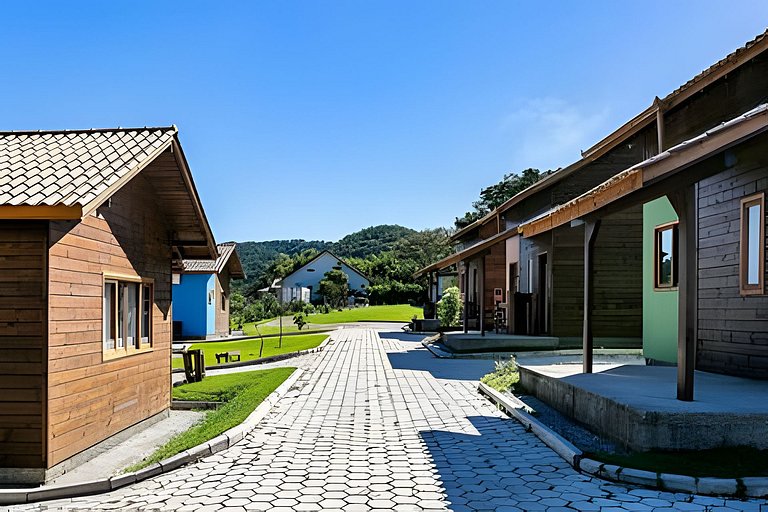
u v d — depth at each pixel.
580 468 5.51
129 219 7.81
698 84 9.39
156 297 8.94
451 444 6.61
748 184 8.22
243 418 7.69
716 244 8.97
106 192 5.88
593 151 14.32
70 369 6.23
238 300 42.66
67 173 6.27
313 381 11.62
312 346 19.14
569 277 15.30
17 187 5.88
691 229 6.09
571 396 7.43
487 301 23.16
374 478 5.41
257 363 15.69
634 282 14.80
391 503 4.72
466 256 17.27
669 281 10.77
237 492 5.09
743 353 8.27
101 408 6.98
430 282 34.41
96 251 6.84
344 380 11.70
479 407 8.74
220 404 9.95
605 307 14.84
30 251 5.80
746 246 8.28
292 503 4.77
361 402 9.30
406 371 12.92
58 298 5.99
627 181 6.53
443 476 5.43
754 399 6.17
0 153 7.04
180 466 5.94
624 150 14.73
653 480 4.93
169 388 9.52
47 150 7.10
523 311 17.30
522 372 9.73
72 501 5.12
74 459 6.34
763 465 5.07
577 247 15.28
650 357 11.38
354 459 6.06
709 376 8.33
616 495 4.79
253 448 6.55
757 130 5.27
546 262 16.39
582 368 9.08
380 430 7.37
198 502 4.86
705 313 9.19
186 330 26.12
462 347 15.88
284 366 14.29
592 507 4.54
